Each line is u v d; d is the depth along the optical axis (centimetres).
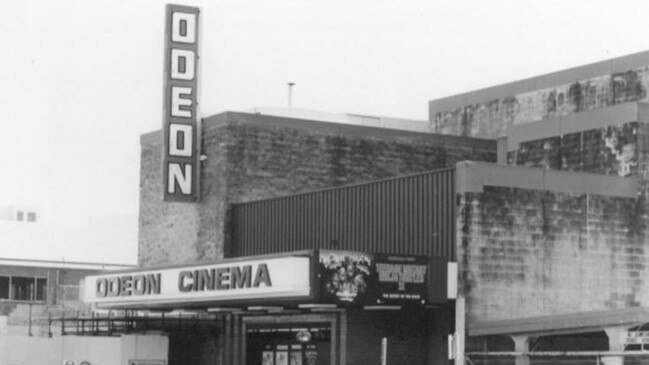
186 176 5131
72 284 7600
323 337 4409
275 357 4631
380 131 5331
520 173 4088
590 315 3547
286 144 5150
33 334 5588
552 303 4100
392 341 4075
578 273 4169
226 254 5003
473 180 3994
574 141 4838
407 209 4181
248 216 4941
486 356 3903
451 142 5478
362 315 4066
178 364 4938
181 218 5309
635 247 4300
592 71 5719
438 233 4047
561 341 3953
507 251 4031
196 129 5153
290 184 5144
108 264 7725
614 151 4650
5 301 7362
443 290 3891
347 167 5256
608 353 3347
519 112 6047
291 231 4688
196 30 5200
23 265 7450
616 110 4662
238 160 5059
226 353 4756
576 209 4197
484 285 3975
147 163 5609
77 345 4775
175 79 5141
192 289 4150
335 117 6175
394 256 3812
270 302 3966
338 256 3725
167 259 5391
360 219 4369
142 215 5606
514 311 4019
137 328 5022
